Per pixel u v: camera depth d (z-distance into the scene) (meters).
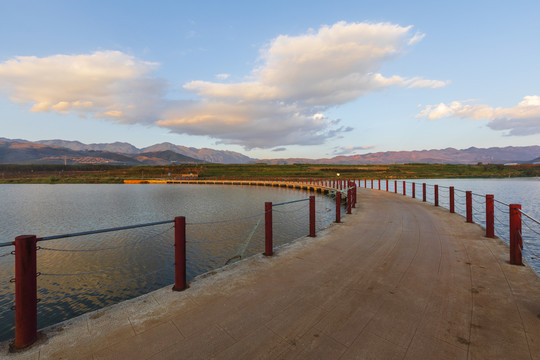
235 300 3.37
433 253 5.20
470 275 4.09
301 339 2.57
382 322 2.85
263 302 3.31
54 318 7.42
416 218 8.98
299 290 3.65
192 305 3.24
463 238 6.30
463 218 8.90
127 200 35.06
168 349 2.43
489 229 6.33
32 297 2.56
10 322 7.23
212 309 3.15
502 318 2.89
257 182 62.84
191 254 11.90
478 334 2.61
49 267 11.09
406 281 3.90
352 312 3.06
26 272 2.53
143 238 15.15
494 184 61.41
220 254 11.89
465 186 54.31
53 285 9.43
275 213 22.06
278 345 2.48
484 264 4.54
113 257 12.09
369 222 8.35
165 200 34.19
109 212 25.48
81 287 9.30
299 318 2.94
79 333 2.68
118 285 9.40
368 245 5.81
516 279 3.90
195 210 25.50
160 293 3.57
